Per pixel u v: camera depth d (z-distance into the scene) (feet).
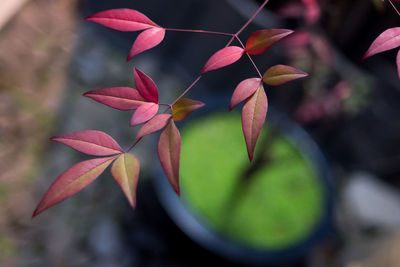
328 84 3.04
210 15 4.09
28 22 4.34
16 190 3.59
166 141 1.38
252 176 3.15
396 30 1.40
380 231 4.04
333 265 3.86
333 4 1.99
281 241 3.23
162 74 4.73
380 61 2.35
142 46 1.43
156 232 3.83
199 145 3.56
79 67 4.40
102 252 3.63
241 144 3.65
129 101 1.41
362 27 2.11
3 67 4.02
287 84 3.39
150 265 3.70
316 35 2.20
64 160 3.89
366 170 4.54
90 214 3.75
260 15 2.47
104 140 1.40
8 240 3.38
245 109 1.38
